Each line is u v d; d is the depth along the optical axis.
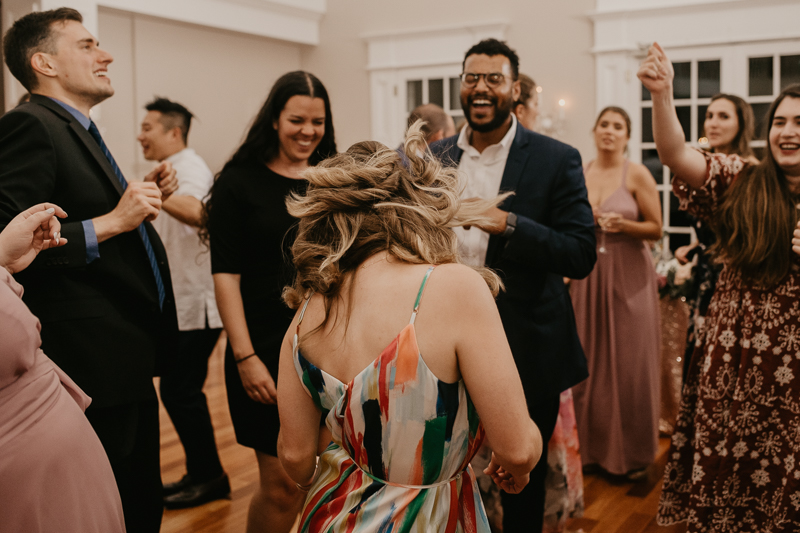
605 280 3.18
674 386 3.72
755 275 2.00
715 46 6.19
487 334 1.10
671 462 2.33
